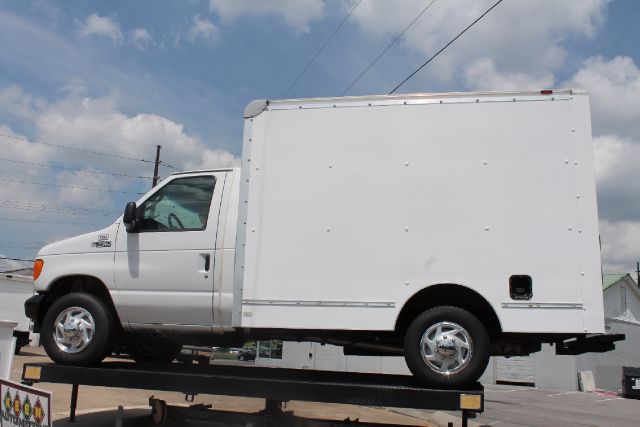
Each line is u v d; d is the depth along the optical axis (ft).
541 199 18.51
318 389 18.92
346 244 19.29
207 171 22.03
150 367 22.49
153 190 22.29
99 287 22.61
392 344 21.54
